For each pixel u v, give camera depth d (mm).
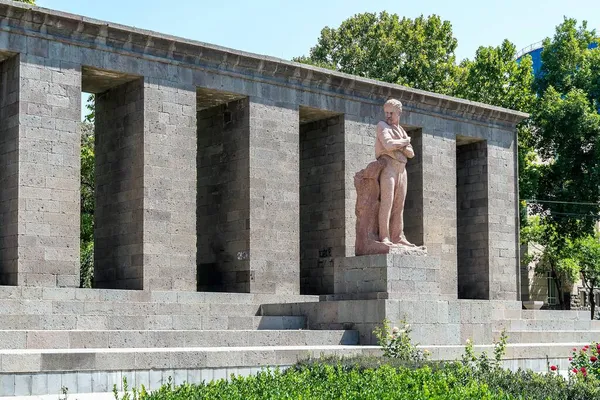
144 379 20672
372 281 28906
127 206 35969
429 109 44812
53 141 33125
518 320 37969
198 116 41312
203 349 22609
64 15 33188
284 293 38594
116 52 34969
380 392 15594
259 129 38688
